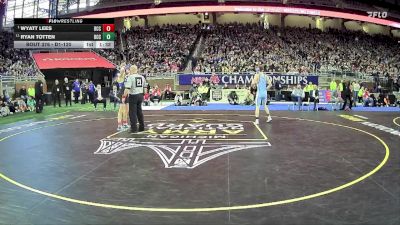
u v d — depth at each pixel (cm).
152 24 4934
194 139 1009
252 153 834
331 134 1111
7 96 1900
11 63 3984
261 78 1363
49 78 3444
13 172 684
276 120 1470
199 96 2334
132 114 1148
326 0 4881
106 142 975
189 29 4506
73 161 768
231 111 1888
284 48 4159
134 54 3988
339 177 641
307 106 2222
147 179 632
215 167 709
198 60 3719
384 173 669
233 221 449
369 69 4025
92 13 4862
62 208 498
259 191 563
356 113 1805
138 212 482
